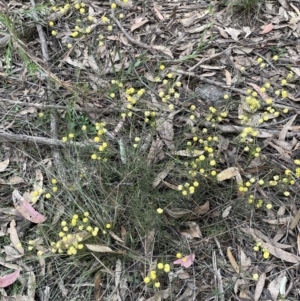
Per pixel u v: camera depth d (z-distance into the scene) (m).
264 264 0.66
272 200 0.70
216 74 0.83
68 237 0.63
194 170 0.67
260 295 0.63
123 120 0.76
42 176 0.73
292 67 0.83
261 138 0.75
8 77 0.84
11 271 0.66
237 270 0.65
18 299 0.64
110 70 0.84
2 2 0.90
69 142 0.73
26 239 0.69
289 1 0.92
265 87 0.73
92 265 0.66
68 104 0.77
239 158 0.73
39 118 0.77
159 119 0.76
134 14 0.92
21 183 0.73
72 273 0.66
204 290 0.64
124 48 0.87
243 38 0.88
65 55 0.86
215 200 0.70
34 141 0.74
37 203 0.71
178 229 0.68
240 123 0.76
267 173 0.71
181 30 0.89
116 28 0.89
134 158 0.69
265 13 0.91
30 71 0.80
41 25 0.89
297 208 0.69
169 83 0.80
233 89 0.80
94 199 0.68
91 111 0.77
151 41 0.88
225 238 0.68
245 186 0.69
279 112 0.78
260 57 0.85
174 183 0.71
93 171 0.71
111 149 0.72
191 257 0.65
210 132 0.75
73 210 0.68
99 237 0.67
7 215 0.71
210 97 0.79
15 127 0.78
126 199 0.69
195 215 0.69
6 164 0.75
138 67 0.83
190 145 0.71
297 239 0.67
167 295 0.63
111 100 0.79
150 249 0.65
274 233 0.68
